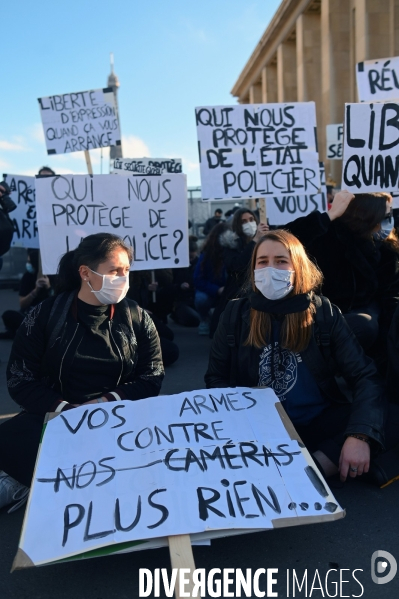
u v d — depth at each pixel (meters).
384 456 3.29
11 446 2.66
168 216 4.95
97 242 2.74
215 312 5.20
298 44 26.03
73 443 2.42
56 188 4.75
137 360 2.97
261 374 2.88
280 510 2.12
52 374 2.83
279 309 2.76
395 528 2.57
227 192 4.90
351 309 3.97
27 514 2.11
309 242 3.66
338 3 21.45
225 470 2.28
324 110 22.30
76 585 2.25
